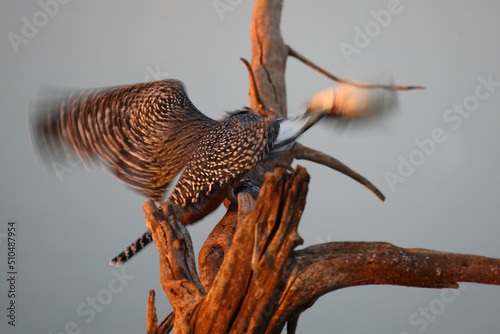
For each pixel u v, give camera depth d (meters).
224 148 11.27
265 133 11.04
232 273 9.27
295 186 8.41
